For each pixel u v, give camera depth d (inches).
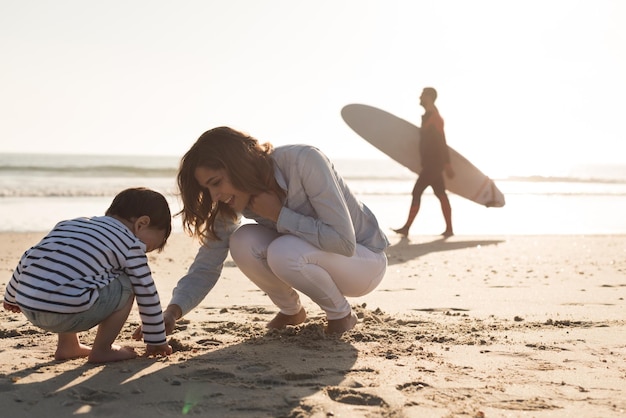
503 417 77.4
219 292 175.8
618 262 253.4
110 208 104.9
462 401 83.0
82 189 719.7
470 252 285.6
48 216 432.8
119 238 97.6
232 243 118.3
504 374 95.3
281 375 93.0
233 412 78.6
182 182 107.9
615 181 1604.3
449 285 191.6
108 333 100.6
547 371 97.2
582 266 240.5
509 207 631.2
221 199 107.2
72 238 95.0
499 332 124.7
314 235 109.0
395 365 99.5
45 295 91.3
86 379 91.4
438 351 109.2
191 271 120.6
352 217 120.7
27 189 711.1
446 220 357.7
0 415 77.0
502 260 257.9
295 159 109.3
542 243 324.5
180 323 132.3
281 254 111.1
